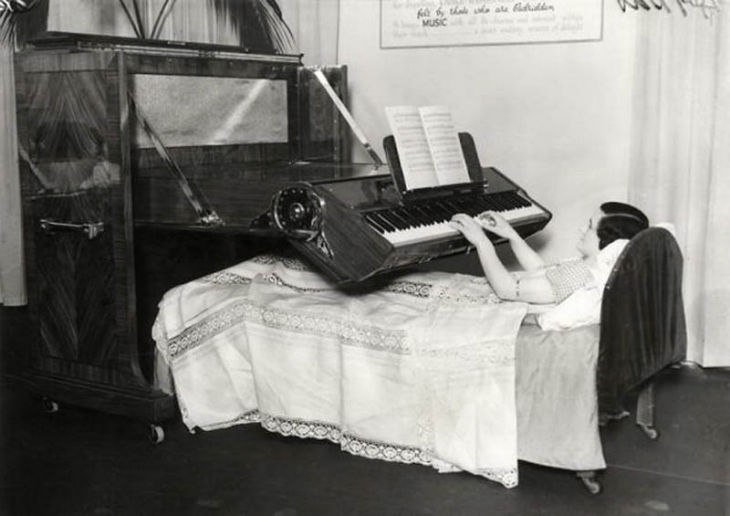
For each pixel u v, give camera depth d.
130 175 3.48
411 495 3.00
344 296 3.51
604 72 4.46
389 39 5.00
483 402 3.04
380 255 3.15
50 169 3.64
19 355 4.20
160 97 3.87
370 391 3.21
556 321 3.05
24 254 3.78
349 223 3.22
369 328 3.22
